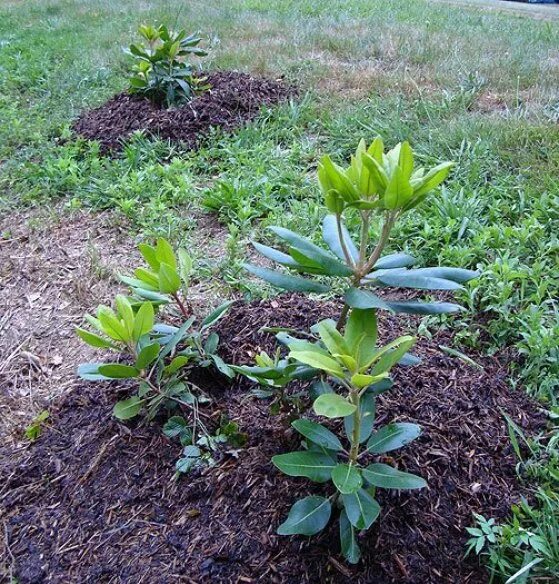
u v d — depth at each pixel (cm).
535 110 459
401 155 141
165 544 178
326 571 168
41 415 232
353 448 161
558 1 1248
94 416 225
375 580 167
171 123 475
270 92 527
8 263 346
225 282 306
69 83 613
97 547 181
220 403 219
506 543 174
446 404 216
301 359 140
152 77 503
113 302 307
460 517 183
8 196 414
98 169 428
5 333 293
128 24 848
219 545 175
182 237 352
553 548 172
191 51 512
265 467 192
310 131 471
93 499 195
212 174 428
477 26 775
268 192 375
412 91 532
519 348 246
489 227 322
